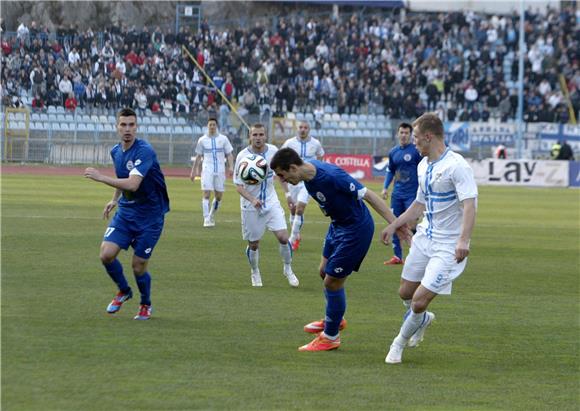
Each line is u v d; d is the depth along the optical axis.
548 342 22.06
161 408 15.56
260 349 20.22
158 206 22.97
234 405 15.88
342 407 16.02
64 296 25.56
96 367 18.05
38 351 19.16
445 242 19.56
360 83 112.12
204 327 22.33
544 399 17.06
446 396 17.02
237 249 37.72
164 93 102.81
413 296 19.56
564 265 36.06
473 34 126.44
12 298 25.03
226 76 107.94
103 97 99.56
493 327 23.72
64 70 99.50
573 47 125.50
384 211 20.12
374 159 96.19
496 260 37.19
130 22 121.69
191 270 31.69
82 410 15.31
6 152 94.88
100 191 66.00
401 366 19.27
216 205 46.53
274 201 28.91
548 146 105.31
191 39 110.88
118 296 23.45
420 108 108.56
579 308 26.77
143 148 22.45
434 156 19.50
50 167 92.88
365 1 128.00
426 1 132.62
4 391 16.23
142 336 20.98
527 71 122.12
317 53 115.81
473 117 109.56
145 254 22.66
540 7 134.50
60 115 97.19
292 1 128.62
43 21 116.19
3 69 98.56
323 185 19.92
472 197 18.86
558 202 70.00
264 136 29.47
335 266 20.23
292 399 16.38
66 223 44.41
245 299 26.47
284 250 28.83
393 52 121.44
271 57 114.25
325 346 20.42
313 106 108.50
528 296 28.66
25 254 33.53
